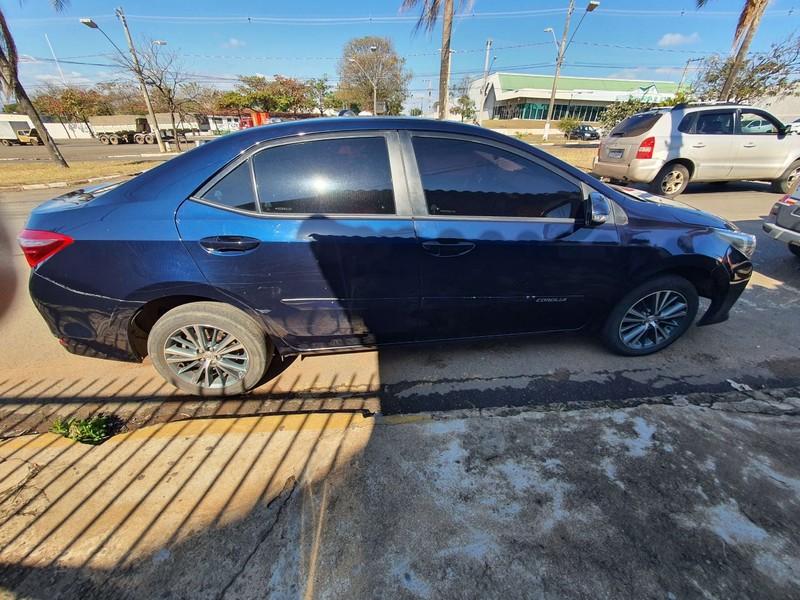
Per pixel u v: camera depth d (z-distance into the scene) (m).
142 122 39.25
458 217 2.32
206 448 2.10
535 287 2.54
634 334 2.89
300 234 2.18
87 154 23.39
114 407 2.50
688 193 9.12
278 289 2.28
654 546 1.61
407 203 2.27
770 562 1.55
